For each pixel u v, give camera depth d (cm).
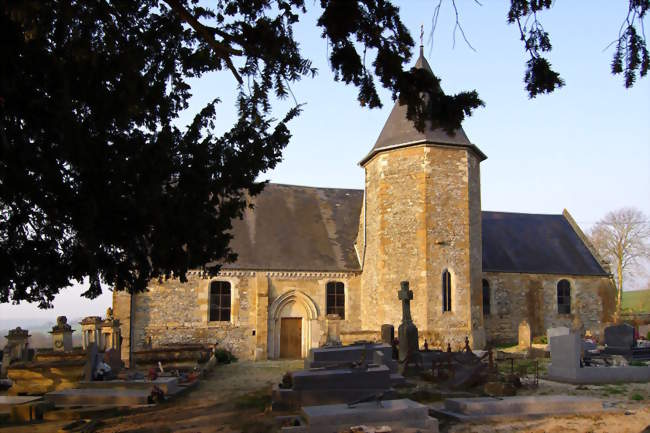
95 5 625
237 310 2470
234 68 793
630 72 616
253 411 1071
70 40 596
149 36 762
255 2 755
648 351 1750
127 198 735
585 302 2889
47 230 773
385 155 2383
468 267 2255
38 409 1111
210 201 847
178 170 796
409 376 1470
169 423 992
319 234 2772
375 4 636
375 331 2256
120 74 679
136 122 799
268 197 2912
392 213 2323
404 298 1750
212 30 743
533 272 2828
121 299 2333
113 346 2055
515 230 3150
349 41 641
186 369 1727
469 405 923
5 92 602
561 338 1438
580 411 950
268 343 2473
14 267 744
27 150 669
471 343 2184
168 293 2411
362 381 1073
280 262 2550
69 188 725
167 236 791
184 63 798
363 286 2580
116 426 983
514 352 2180
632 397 1141
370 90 681
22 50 593
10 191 697
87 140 702
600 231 4384
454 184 2302
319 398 1055
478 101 660
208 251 859
